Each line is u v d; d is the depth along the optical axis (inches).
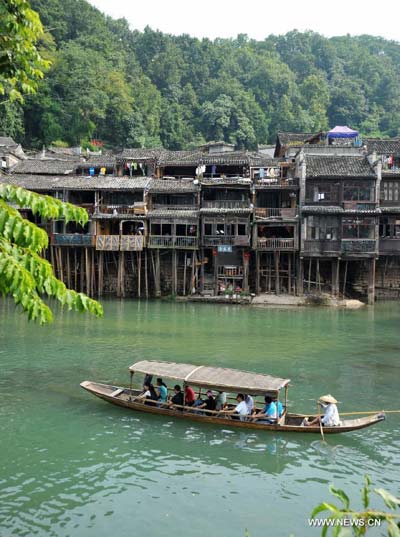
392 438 602.2
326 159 1819.6
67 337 1155.3
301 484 488.7
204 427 620.4
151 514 435.2
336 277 1793.8
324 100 4490.7
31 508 441.7
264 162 1962.4
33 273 218.7
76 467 516.1
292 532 412.5
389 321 1451.8
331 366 940.6
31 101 3068.4
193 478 497.0
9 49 301.1
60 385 789.2
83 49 3693.4
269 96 4409.5
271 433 603.5
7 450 552.7
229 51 4923.7
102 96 3280.0
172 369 692.1
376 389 801.6
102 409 680.4
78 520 425.1
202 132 3826.3
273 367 925.2
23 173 2089.1
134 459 535.2
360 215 1743.4
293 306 1728.6
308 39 5821.9
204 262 1860.2
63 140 3166.8
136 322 1366.9
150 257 1951.3
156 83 4370.1
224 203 1835.6
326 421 605.6
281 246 1793.8
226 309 1644.9
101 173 2030.0
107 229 1918.1
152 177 1957.4
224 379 653.3
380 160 1732.3
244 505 450.9
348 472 514.6
